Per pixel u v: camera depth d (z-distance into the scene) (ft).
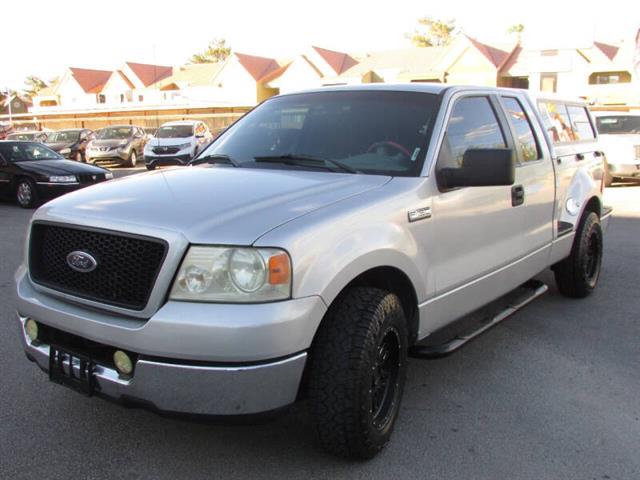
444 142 12.37
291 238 9.02
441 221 11.83
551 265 18.45
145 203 10.00
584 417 12.32
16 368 14.21
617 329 17.35
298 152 12.84
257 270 8.75
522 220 14.94
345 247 9.64
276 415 9.18
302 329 9.00
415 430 11.72
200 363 8.71
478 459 10.76
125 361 9.16
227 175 11.76
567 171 17.84
